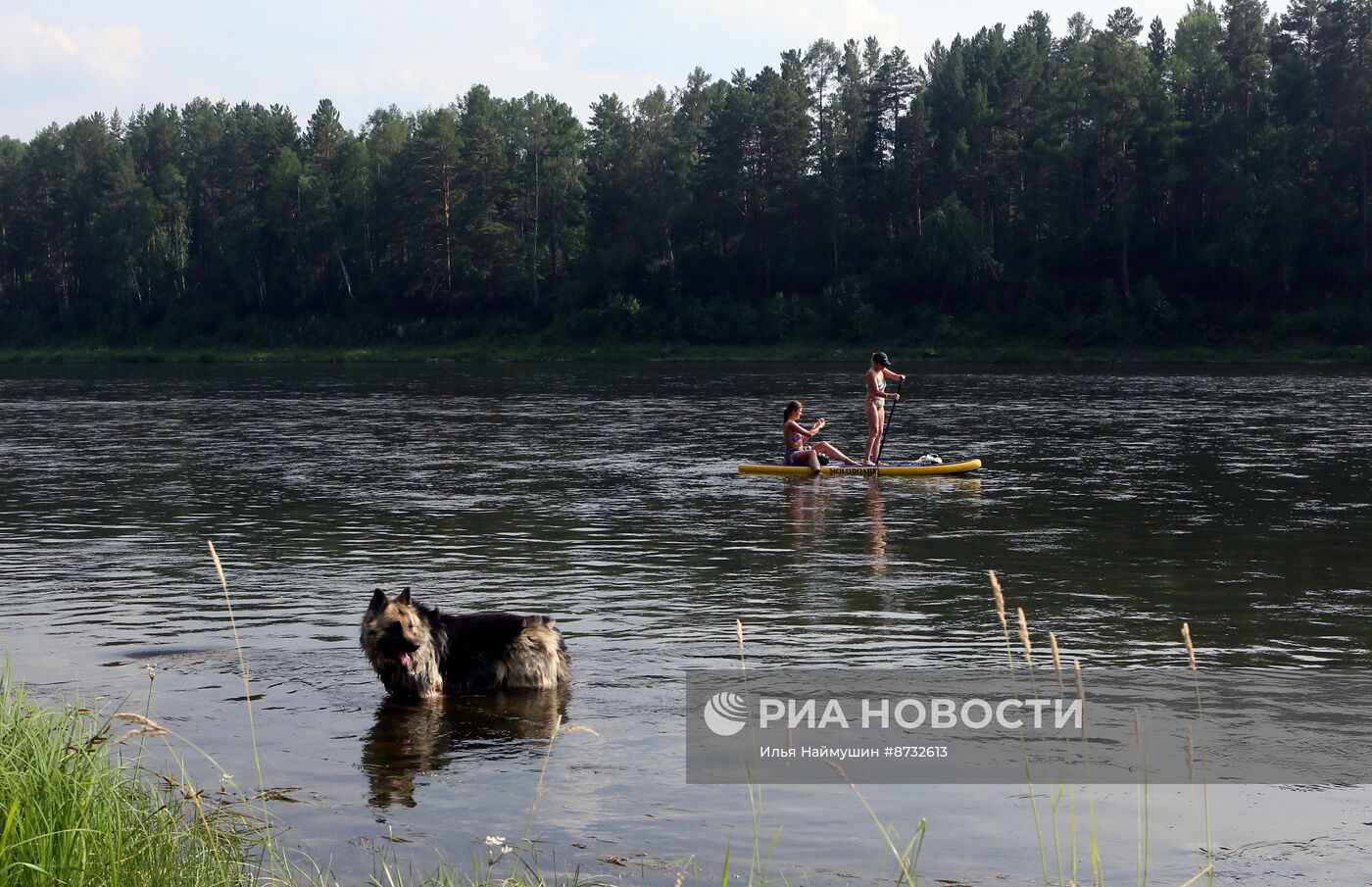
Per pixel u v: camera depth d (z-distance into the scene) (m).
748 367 70.44
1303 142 80.56
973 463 20.81
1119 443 25.66
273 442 27.09
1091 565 12.70
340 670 8.81
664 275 95.69
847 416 34.00
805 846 5.72
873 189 95.06
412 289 97.12
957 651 9.27
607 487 19.31
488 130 99.31
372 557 13.36
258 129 117.75
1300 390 43.41
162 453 24.78
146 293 113.62
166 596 11.34
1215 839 5.77
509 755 7.00
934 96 92.38
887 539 14.41
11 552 13.71
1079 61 87.56
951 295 85.19
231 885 5.01
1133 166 85.62
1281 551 13.41
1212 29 94.38
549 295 98.69
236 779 6.59
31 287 122.62
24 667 8.85
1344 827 5.88
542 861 5.55
